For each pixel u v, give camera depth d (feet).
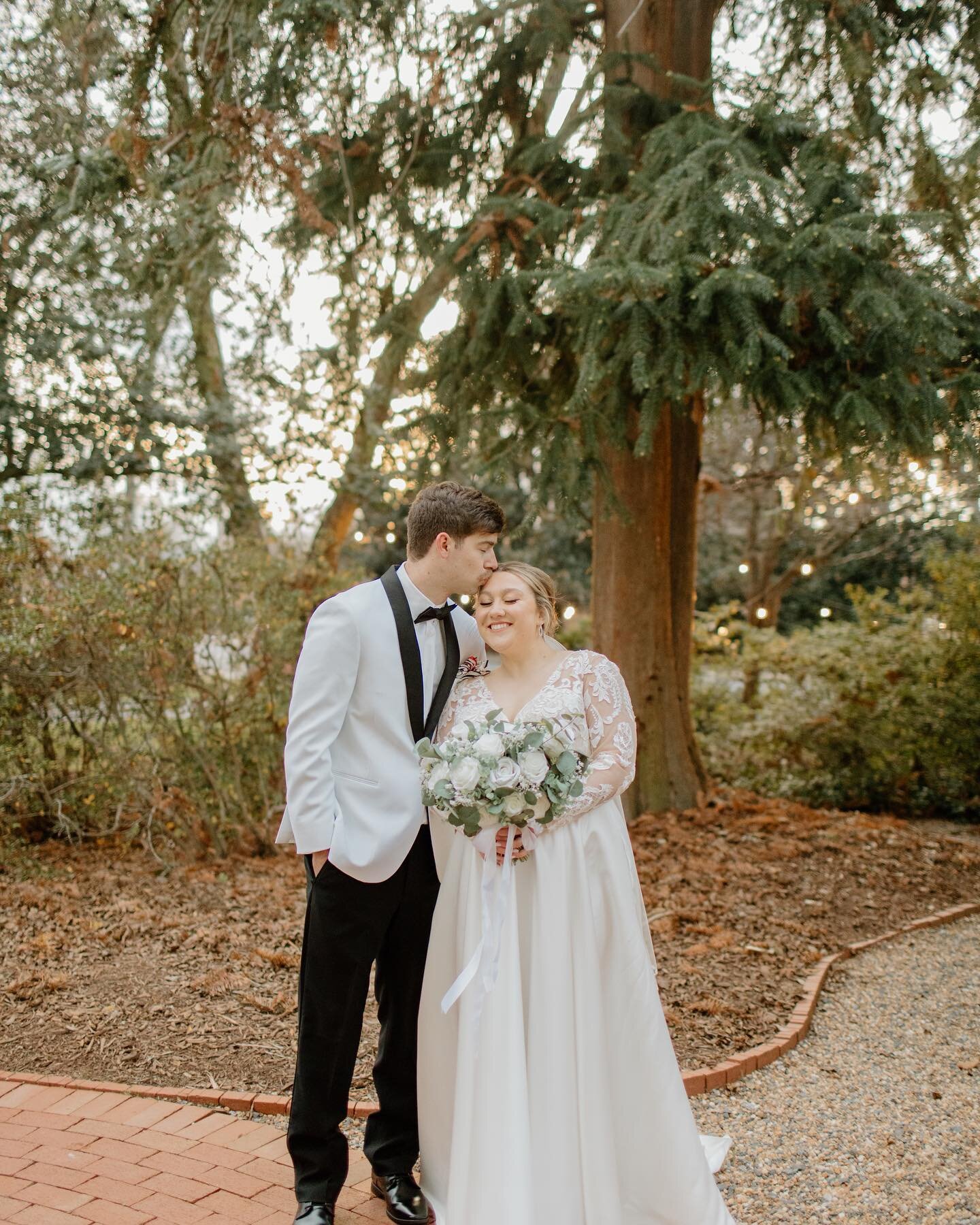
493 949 7.43
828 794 25.64
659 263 14.87
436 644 8.05
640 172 16.76
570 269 15.25
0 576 18.58
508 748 7.32
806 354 16.71
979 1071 11.16
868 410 15.20
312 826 7.36
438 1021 7.98
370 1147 8.36
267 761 20.01
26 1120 9.47
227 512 27.43
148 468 25.50
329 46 15.69
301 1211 7.69
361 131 19.92
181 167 18.49
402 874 7.88
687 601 23.65
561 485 17.57
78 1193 8.21
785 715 26.30
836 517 44.50
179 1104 9.86
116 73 17.83
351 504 29.01
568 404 17.07
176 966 13.53
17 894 16.53
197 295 22.53
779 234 15.03
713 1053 11.37
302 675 7.61
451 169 20.31
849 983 14.06
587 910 7.61
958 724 24.85
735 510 51.24
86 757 19.65
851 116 17.89
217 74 16.49
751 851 19.85
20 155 20.86
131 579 18.26
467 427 19.27
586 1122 7.39
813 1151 9.43
